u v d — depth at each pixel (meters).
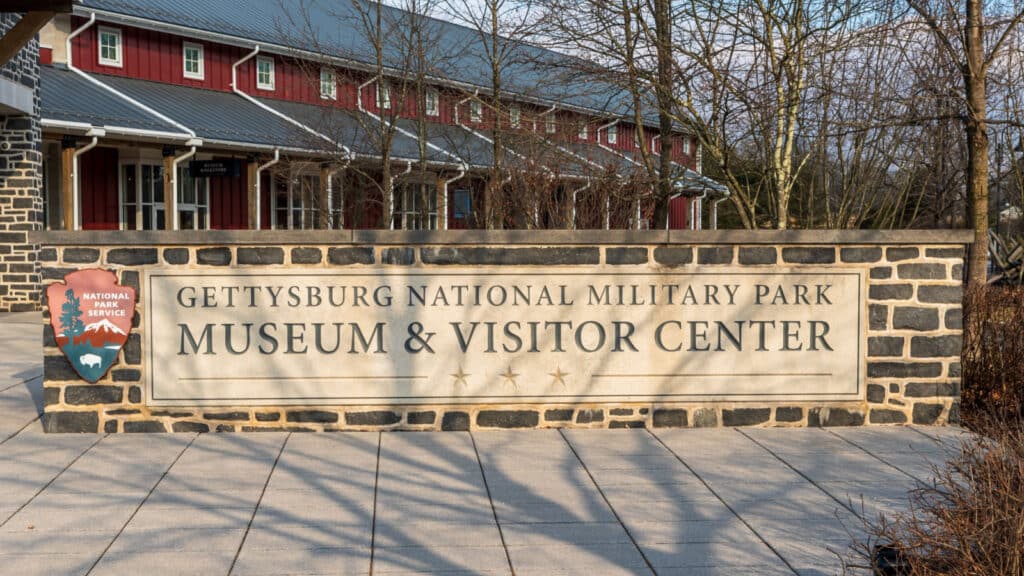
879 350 8.66
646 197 14.89
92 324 8.23
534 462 7.44
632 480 6.98
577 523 6.06
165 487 6.75
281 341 8.35
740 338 8.59
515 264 8.43
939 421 8.71
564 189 14.76
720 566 5.36
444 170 25.25
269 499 6.49
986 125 15.32
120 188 23.11
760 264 8.56
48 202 22.11
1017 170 17.50
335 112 26.56
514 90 20.20
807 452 7.76
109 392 8.27
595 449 7.83
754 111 13.13
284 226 26.77
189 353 8.30
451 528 5.95
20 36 9.18
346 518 6.12
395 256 8.37
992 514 4.48
